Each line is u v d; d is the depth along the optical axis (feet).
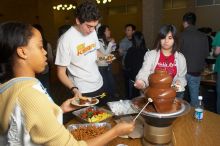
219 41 9.82
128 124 3.36
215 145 4.24
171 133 4.13
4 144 2.86
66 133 2.72
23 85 2.64
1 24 2.69
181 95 6.88
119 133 3.27
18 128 2.62
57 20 43.98
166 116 3.64
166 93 3.71
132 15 35.65
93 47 6.60
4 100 2.66
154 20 23.04
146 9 23.25
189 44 9.91
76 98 5.33
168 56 6.79
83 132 4.60
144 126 4.19
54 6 36.50
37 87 2.74
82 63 6.41
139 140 4.50
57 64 6.27
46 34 33.09
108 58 9.52
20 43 2.62
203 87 11.87
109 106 5.84
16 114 2.58
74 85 6.29
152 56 6.83
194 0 29.89
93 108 5.88
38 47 2.78
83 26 5.72
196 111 5.36
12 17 34.50
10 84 2.69
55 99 15.14
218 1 28.35
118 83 18.12
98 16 5.65
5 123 2.66
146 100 4.09
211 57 12.03
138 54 11.25
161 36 6.57
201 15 30.17
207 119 5.40
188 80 10.22
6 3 33.42
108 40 13.98
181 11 31.40
